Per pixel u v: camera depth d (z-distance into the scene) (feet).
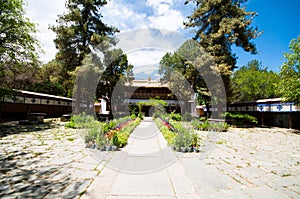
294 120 42.42
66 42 51.08
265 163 14.80
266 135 30.91
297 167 13.85
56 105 61.05
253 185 10.58
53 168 12.85
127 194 9.25
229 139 26.53
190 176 11.75
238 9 47.03
